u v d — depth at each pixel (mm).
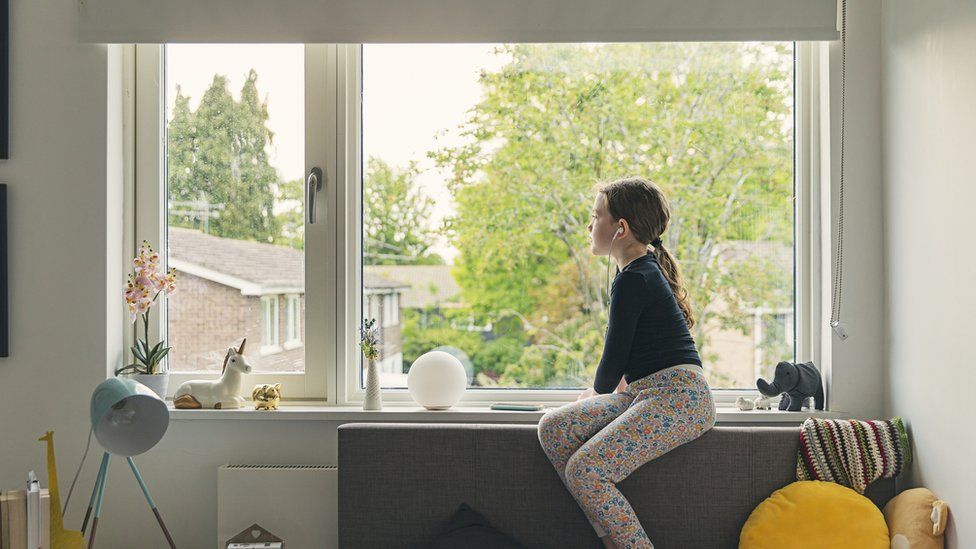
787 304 2781
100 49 2646
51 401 2633
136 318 2768
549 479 2410
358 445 2426
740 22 2592
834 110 2646
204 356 2807
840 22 2604
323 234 2762
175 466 2658
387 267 2814
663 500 2393
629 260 2408
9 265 2629
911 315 2420
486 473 2418
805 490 2312
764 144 2777
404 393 2781
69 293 2639
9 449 2631
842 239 2625
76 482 2637
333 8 2627
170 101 2795
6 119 2615
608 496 2215
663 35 2600
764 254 2783
